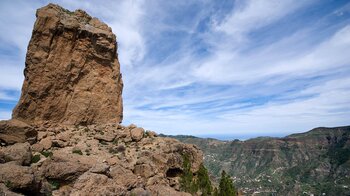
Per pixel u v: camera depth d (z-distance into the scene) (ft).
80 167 144.05
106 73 244.01
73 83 223.10
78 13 242.58
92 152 177.78
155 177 162.20
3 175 109.60
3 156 132.77
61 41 218.79
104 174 137.69
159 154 184.14
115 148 187.01
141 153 182.80
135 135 206.90
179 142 218.79
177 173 196.03
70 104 219.41
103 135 201.67
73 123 218.59
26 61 207.31
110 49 243.40
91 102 229.25
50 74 210.38
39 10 213.66
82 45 230.89
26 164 138.10
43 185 125.29
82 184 124.06
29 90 200.95
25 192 114.42
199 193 190.49
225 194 209.87
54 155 154.71
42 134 186.70
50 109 208.64
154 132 227.61
